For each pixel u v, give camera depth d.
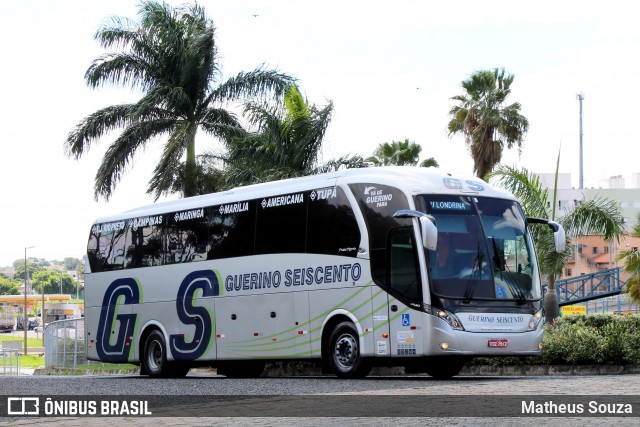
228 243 22.20
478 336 17.81
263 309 21.08
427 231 17.08
